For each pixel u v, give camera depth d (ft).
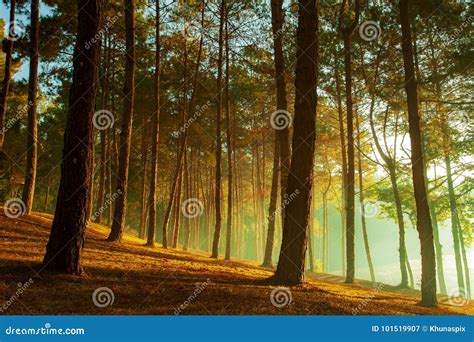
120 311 26.09
